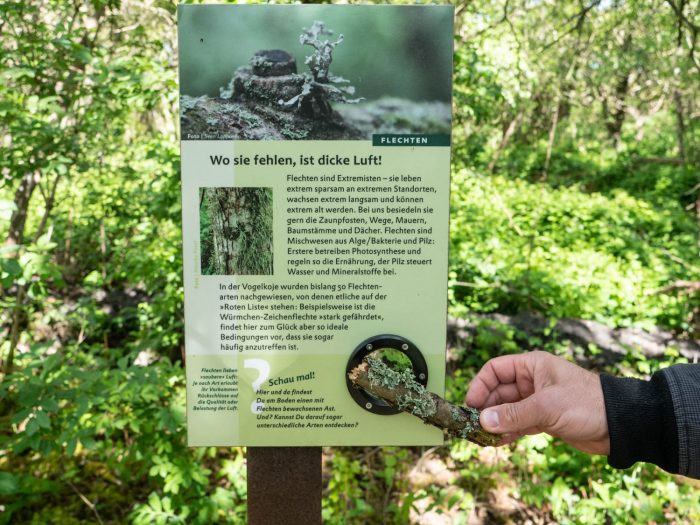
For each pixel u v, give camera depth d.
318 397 1.28
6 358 4.17
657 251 7.43
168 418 2.64
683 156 12.02
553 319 4.80
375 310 1.26
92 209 5.94
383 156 1.22
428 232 1.24
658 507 2.73
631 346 4.89
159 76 3.38
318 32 1.20
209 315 1.25
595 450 1.20
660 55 8.77
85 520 3.09
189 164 1.21
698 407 1.06
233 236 1.23
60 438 2.39
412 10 1.20
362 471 3.47
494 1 7.33
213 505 2.88
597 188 13.13
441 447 3.72
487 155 11.66
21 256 2.45
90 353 4.13
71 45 3.13
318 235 1.24
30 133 3.16
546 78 8.80
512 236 7.45
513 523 3.17
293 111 1.21
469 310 5.52
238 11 1.19
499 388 1.42
